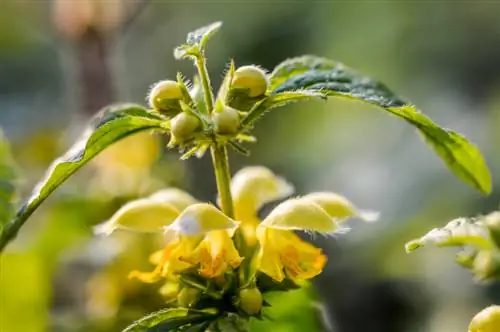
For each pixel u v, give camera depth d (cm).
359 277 78
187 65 107
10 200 46
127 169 57
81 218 57
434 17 102
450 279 77
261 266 41
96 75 65
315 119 96
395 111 43
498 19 101
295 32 107
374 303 77
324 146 94
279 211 42
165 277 43
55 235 57
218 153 42
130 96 97
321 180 91
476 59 99
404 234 81
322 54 104
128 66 106
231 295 42
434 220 81
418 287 77
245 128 42
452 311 75
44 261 57
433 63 100
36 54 101
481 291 75
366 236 80
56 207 57
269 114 96
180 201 43
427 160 87
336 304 77
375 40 103
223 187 42
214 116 41
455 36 101
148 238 53
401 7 104
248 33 107
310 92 41
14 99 99
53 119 84
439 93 98
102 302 54
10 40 98
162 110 41
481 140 89
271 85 44
